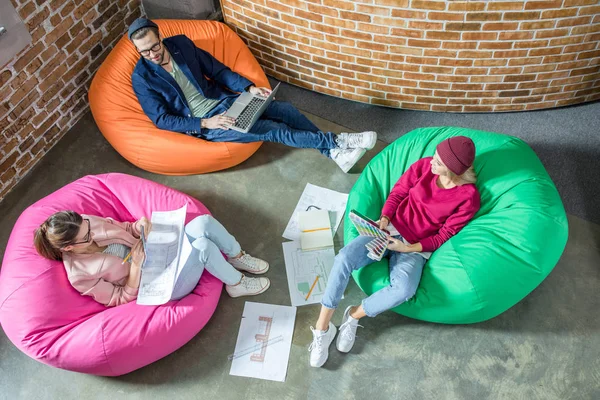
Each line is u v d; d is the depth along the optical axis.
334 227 3.01
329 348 2.62
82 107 3.59
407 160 2.82
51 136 3.44
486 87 3.26
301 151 3.36
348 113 3.54
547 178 2.57
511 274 2.37
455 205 2.42
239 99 3.19
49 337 2.37
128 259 2.52
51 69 3.21
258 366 2.57
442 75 3.21
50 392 2.56
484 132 2.76
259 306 2.75
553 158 3.19
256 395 2.50
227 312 2.75
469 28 2.89
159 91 3.07
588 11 2.79
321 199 3.12
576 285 2.72
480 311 2.42
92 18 3.36
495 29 2.88
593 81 3.26
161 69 3.02
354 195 2.80
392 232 2.55
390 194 2.63
